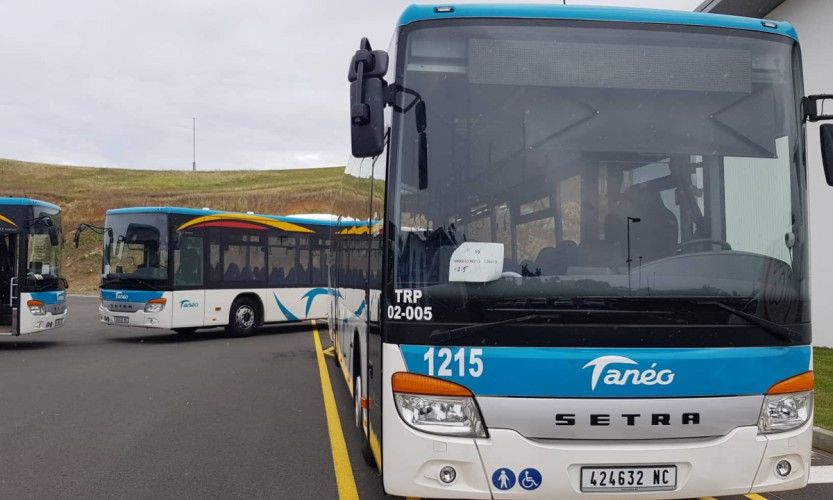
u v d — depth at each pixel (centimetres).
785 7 1435
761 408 438
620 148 463
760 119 477
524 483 420
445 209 447
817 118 483
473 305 433
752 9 1463
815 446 736
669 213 456
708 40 481
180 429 811
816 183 1352
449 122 459
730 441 430
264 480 620
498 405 424
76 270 5159
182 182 7744
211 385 1112
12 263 1563
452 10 471
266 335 1953
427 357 430
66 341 1797
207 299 1780
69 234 5612
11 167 7875
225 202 6438
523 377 425
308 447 731
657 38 478
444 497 425
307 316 2022
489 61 466
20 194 6216
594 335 430
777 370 441
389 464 433
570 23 475
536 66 469
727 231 458
